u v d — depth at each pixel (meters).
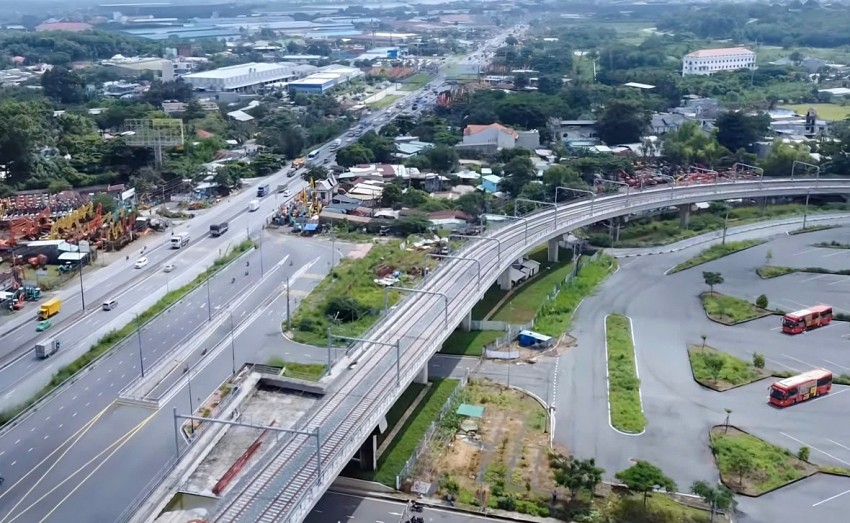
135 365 177.50
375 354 165.62
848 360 185.25
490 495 132.88
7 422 150.75
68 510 125.44
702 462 142.25
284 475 121.00
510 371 179.25
